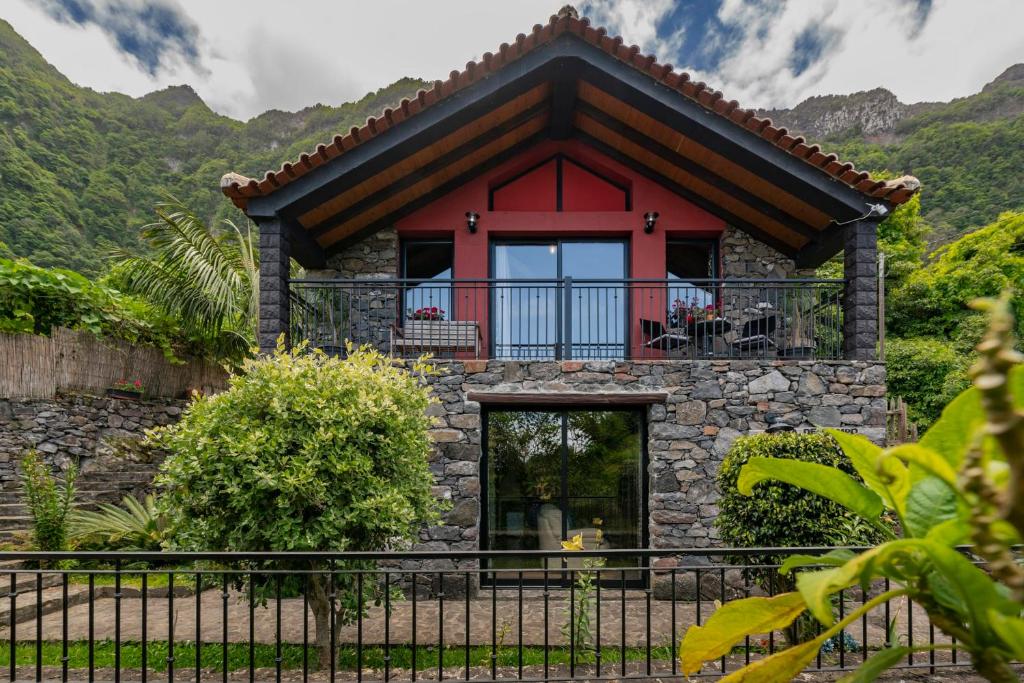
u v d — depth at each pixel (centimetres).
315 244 650
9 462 654
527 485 579
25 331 692
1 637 401
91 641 266
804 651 95
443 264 742
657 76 546
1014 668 326
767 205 635
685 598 515
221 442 340
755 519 380
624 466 577
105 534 571
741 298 682
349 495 350
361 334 685
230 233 892
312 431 354
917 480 90
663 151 646
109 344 779
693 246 750
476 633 416
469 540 527
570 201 739
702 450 532
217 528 344
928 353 1143
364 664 365
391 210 693
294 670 353
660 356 689
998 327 53
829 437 388
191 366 910
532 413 585
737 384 538
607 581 563
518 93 573
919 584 82
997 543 56
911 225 1384
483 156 692
